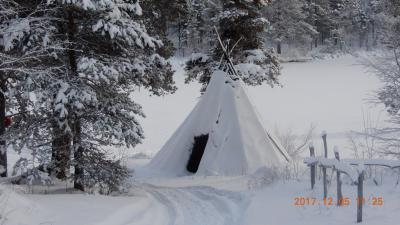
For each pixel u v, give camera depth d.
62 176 13.34
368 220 6.76
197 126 17.83
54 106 10.72
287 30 90.81
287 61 90.62
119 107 11.84
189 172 17.48
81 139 11.63
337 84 62.56
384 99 11.19
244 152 16.31
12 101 13.41
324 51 96.81
